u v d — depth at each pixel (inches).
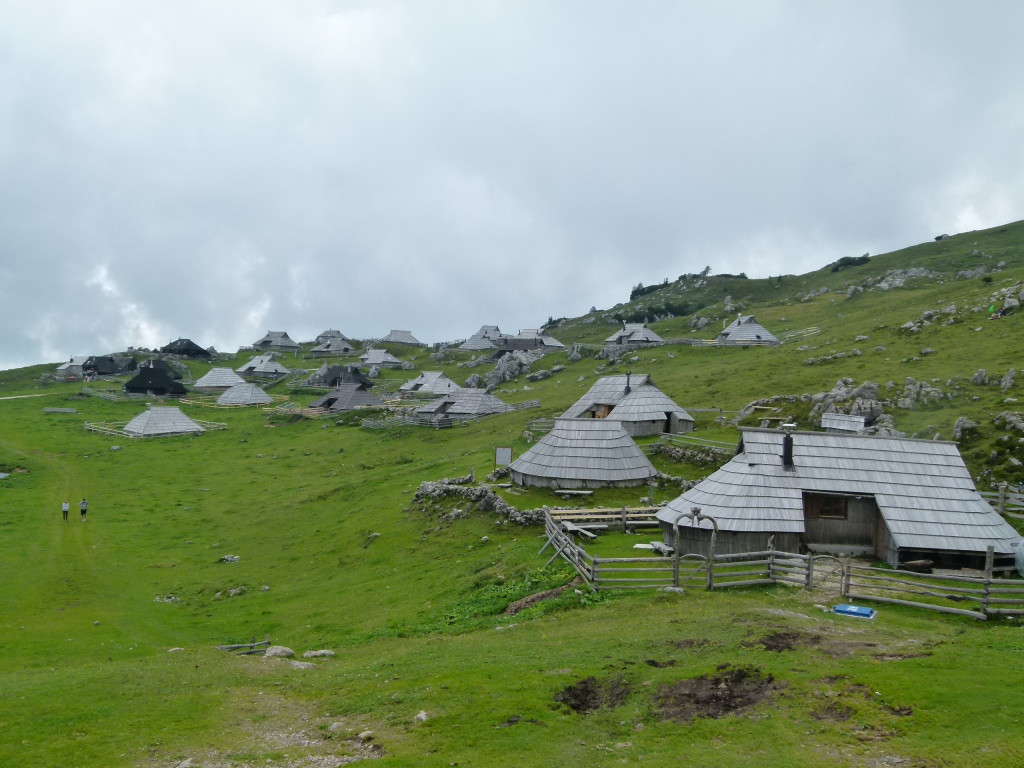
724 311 6830.7
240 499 2839.6
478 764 637.9
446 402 4247.0
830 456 1460.4
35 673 1071.0
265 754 707.4
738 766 592.1
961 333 3292.3
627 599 1182.3
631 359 5132.9
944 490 1400.1
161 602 1758.1
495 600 1330.0
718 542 1395.2
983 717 625.0
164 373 5915.4
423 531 1966.0
